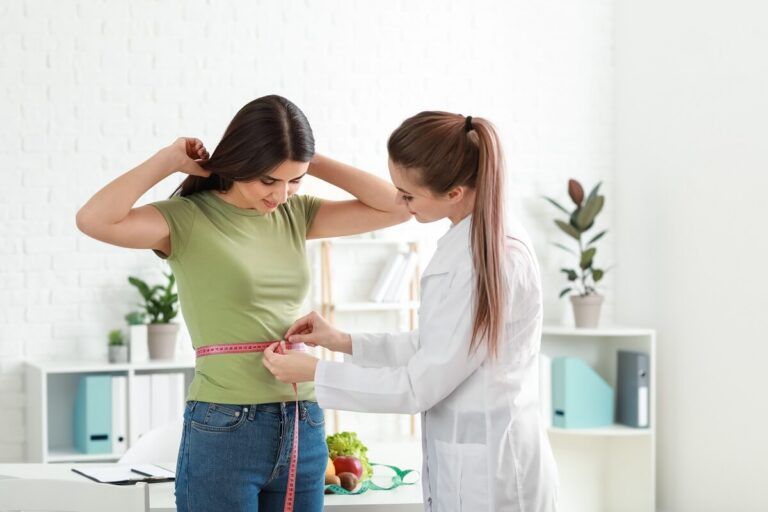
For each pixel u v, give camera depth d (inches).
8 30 172.2
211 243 75.3
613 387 193.5
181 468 75.3
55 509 70.4
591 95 201.6
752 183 160.4
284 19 186.1
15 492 71.0
